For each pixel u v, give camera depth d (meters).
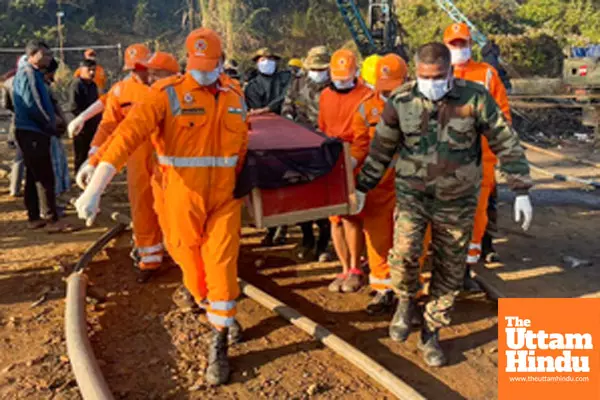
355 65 5.36
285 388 4.06
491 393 4.09
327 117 5.48
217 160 4.04
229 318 4.15
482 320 5.15
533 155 14.18
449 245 4.26
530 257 6.76
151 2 41.88
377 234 5.02
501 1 35.97
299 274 6.14
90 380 3.77
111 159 3.68
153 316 5.07
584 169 12.18
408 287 4.59
